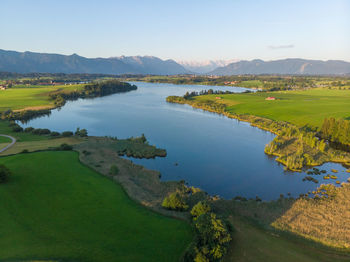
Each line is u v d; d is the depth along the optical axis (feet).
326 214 181.47
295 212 184.55
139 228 150.20
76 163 264.93
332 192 224.12
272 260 124.36
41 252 122.83
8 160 254.88
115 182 225.35
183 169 289.53
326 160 309.22
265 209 189.16
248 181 259.39
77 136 402.93
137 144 360.07
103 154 304.09
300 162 297.74
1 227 141.38
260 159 325.42
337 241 146.10
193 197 207.92
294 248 137.59
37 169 233.14
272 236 149.48
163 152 338.95
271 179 263.70
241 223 163.73
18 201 172.76
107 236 140.26
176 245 133.49
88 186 209.26
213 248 119.34
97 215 163.53
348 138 366.22
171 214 168.45
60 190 196.65
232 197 224.53
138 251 127.95
